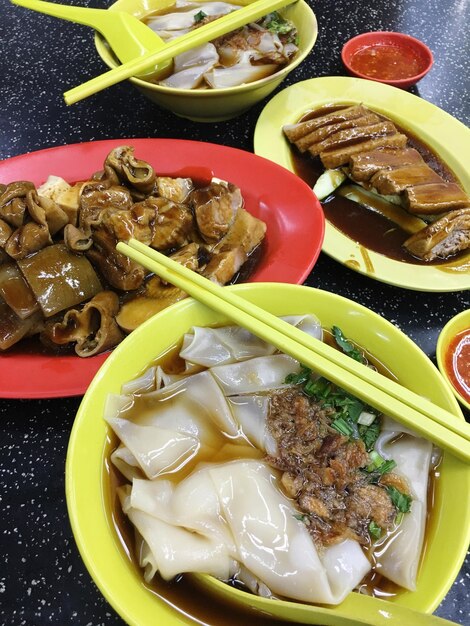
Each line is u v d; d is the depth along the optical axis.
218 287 0.24
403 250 0.35
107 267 0.29
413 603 0.18
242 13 0.40
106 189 0.31
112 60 0.40
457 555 0.18
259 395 0.24
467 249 0.35
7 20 0.54
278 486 0.21
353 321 0.24
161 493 0.21
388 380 0.21
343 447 0.21
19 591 0.22
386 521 0.20
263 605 0.18
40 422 0.27
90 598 0.22
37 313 0.28
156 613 0.17
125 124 0.44
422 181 0.37
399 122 0.43
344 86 0.45
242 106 0.40
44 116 0.44
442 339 0.28
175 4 0.49
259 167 0.35
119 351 0.23
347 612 0.18
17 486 0.25
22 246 0.28
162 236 0.31
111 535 0.20
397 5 0.57
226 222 0.32
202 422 0.23
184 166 0.36
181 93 0.36
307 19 0.44
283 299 0.24
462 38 0.54
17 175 0.35
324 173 0.39
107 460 0.22
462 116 0.47
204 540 0.20
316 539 0.20
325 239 0.33
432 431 0.20
